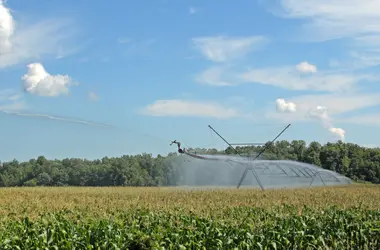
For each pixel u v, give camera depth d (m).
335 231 21.38
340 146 103.25
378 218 25.06
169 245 17.56
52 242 17.92
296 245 19.78
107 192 40.47
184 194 37.03
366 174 100.31
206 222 21.53
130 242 17.53
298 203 31.19
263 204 30.25
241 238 19.12
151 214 23.22
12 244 17.31
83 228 19.12
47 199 32.72
